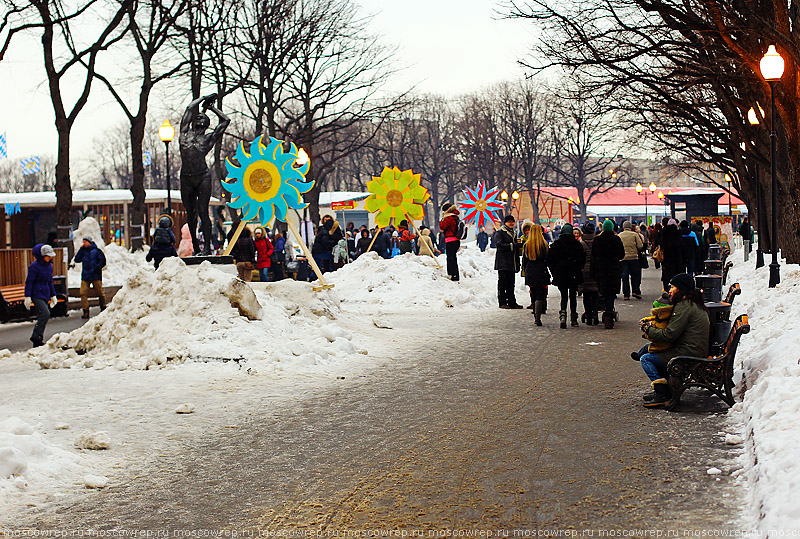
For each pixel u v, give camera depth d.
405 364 12.27
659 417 8.27
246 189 16.39
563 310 16.44
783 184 21.31
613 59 19.86
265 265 26.52
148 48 31.44
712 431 7.62
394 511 5.70
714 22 18.02
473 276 27.39
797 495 4.78
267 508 5.84
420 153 82.50
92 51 28.27
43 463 6.75
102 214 46.88
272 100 41.78
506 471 6.55
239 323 12.77
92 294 24.33
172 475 6.71
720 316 10.44
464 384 10.52
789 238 21.61
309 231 36.53
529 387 10.16
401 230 31.77
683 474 6.31
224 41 38.22
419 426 8.23
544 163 77.69
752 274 21.95
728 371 8.47
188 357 11.96
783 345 8.70
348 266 25.05
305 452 7.34
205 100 16.88
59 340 13.35
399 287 22.91
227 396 9.90
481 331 16.14
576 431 7.80
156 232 23.34
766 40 18.16
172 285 13.27
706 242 33.81
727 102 23.03
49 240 24.17
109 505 5.96
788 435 6.01
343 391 10.22
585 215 76.19
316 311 14.84
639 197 85.06
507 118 76.75
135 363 11.96
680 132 30.17
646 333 8.83
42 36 27.62
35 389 10.29
